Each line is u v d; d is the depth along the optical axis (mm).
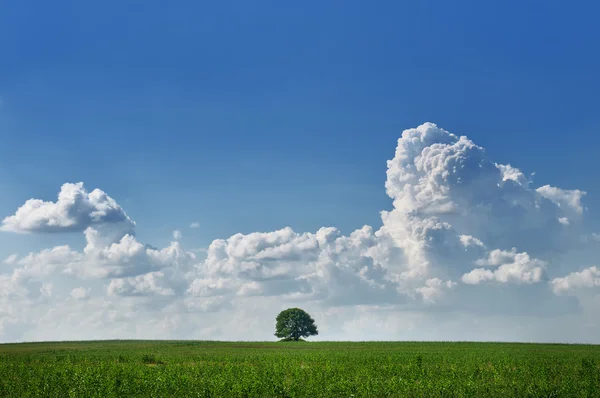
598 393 36344
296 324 172375
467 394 34531
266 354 84312
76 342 149750
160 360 71250
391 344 129875
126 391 36344
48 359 72625
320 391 36156
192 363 65250
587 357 72688
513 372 49562
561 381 42125
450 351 92250
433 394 35469
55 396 35688
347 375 45281
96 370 47250
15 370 52281
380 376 44875
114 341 155250
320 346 120812
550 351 91938
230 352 94125
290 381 40531
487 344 127250
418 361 57344
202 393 35406
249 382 37812
